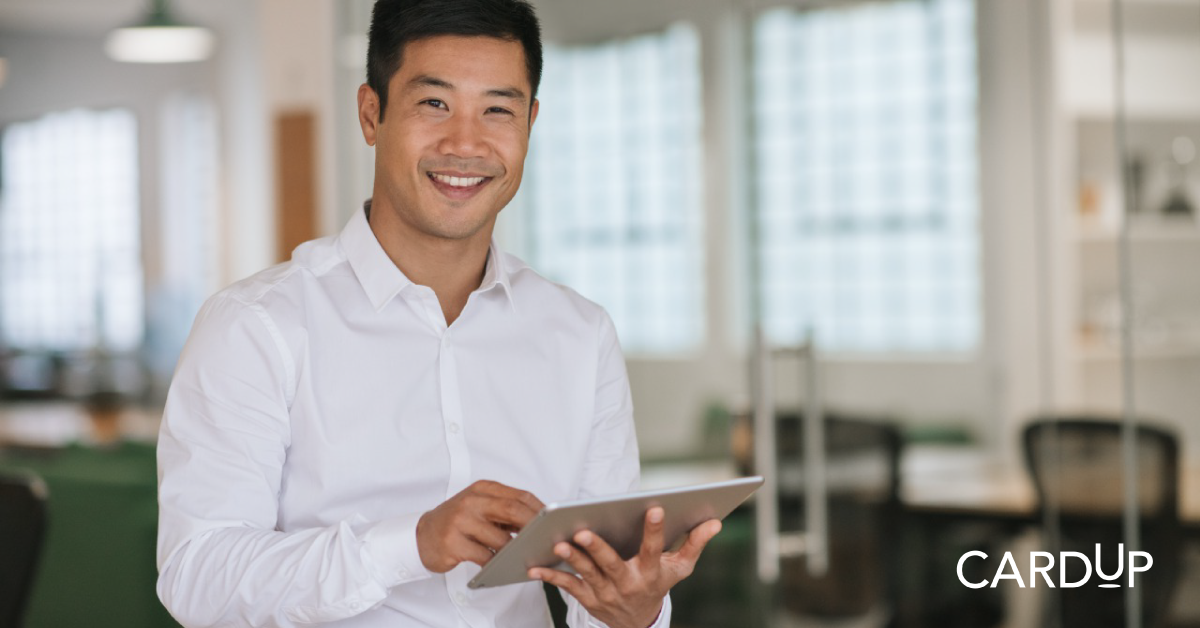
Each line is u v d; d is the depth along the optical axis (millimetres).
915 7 3240
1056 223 3051
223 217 6312
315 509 1431
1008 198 3125
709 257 3510
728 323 3506
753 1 3449
